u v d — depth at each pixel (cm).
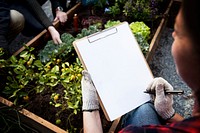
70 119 130
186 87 177
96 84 104
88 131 96
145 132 49
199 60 39
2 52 142
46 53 153
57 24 179
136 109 107
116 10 194
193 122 42
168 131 45
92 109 101
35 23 171
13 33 173
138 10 183
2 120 135
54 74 132
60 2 201
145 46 157
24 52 141
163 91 99
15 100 127
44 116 131
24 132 135
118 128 122
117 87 106
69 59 158
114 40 111
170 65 193
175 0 206
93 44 107
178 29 40
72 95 131
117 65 109
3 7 158
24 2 175
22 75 136
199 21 36
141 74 111
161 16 197
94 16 195
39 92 136
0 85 142
